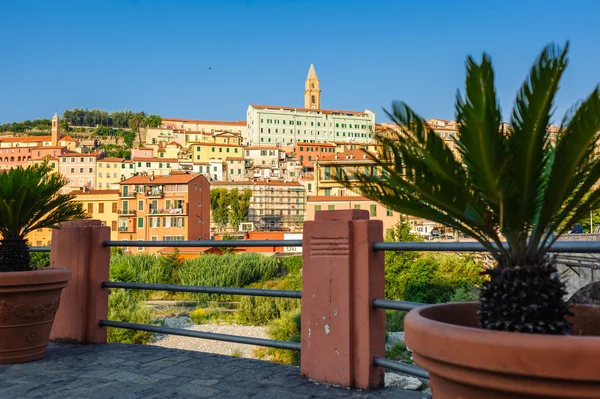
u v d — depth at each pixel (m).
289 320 23.02
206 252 49.00
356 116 150.38
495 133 1.61
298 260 46.44
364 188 1.91
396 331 21.34
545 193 1.73
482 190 1.70
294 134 143.25
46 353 4.11
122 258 41.50
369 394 2.94
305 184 95.25
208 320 29.20
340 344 3.11
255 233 67.06
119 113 184.62
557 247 2.28
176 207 65.75
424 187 1.78
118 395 3.02
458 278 28.91
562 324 1.68
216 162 109.19
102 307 4.56
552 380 1.47
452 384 1.70
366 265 3.06
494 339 1.54
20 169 4.23
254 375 3.36
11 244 4.02
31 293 3.84
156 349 4.23
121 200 66.19
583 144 1.63
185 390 3.08
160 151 120.12
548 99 1.64
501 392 1.56
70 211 4.41
